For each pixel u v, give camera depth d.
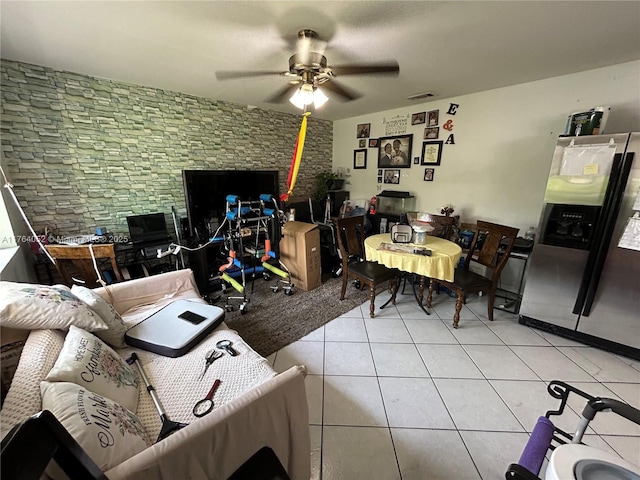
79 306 1.32
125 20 1.58
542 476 1.24
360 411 1.59
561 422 1.52
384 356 2.07
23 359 0.99
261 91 3.03
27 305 1.14
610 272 2.01
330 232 3.76
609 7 1.46
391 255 2.29
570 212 2.10
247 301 2.79
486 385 1.79
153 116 2.95
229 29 1.68
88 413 0.81
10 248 2.10
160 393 1.23
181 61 2.19
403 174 4.02
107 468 0.74
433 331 2.39
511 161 3.00
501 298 3.05
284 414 0.96
